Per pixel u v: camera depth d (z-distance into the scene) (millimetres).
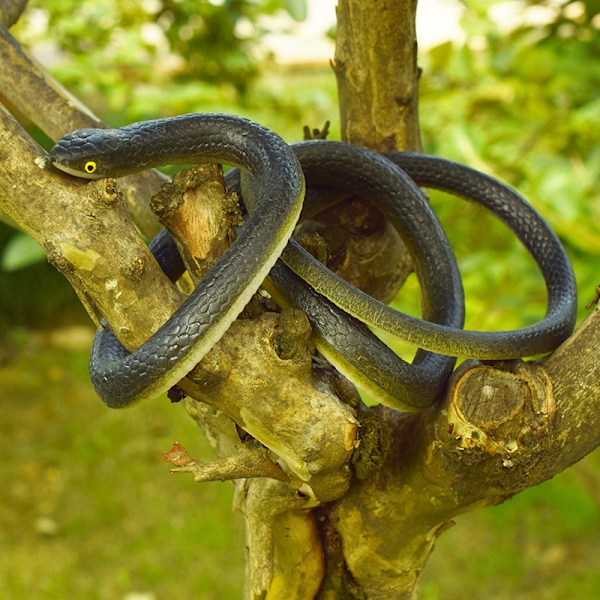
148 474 2367
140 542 2090
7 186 920
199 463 978
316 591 1084
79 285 948
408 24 1112
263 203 975
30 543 2088
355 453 999
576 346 991
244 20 1911
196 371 950
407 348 1448
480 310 1438
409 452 1024
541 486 2205
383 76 1133
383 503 1042
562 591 1892
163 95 1661
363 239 1150
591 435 992
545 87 1557
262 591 1026
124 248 933
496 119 1646
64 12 1951
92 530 2141
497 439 982
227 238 980
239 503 1082
